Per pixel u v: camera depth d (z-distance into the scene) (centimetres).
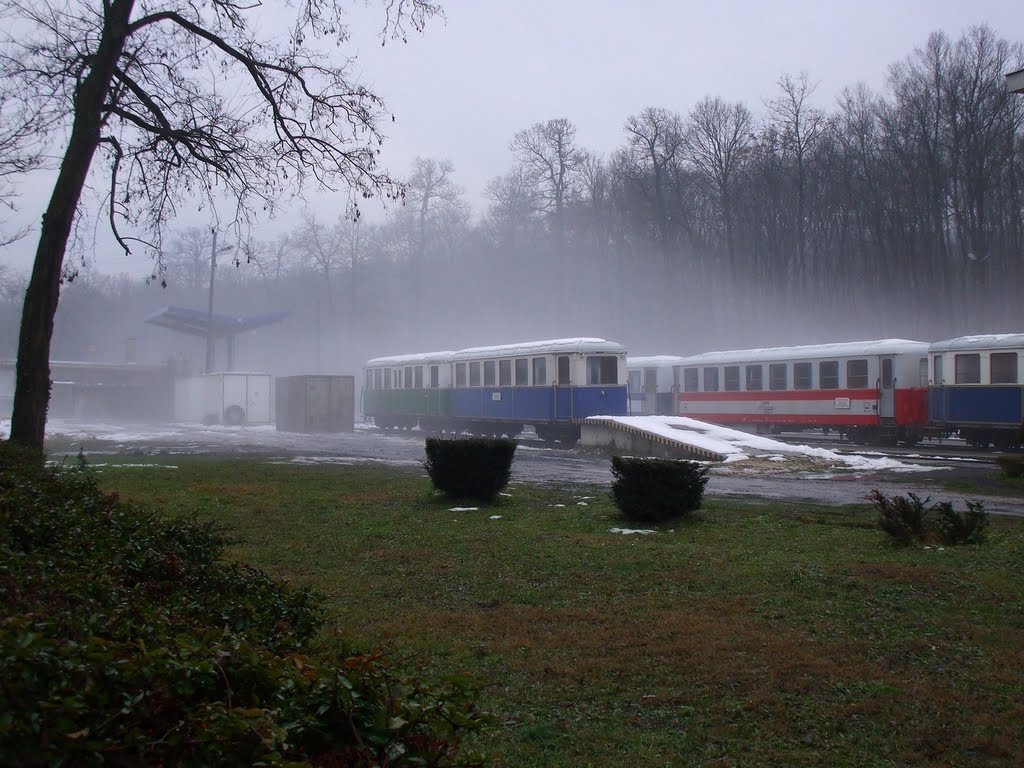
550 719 562
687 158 5534
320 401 4441
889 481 1934
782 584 901
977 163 4444
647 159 5625
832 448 3047
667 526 1263
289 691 331
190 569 611
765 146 5228
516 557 1045
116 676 295
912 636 723
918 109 4597
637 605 829
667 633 735
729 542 1136
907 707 574
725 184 5403
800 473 2122
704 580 920
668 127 5538
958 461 2402
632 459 1338
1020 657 669
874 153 4934
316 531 1225
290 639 468
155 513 827
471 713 391
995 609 802
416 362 4325
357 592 888
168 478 1839
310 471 2058
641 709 578
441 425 4225
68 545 584
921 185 4694
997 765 493
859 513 1405
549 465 2369
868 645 700
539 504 1500
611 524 1284
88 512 714
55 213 1518
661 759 503
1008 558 1012
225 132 1772
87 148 1536
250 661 333
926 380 3138
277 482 1797
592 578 938
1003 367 2795
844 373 3281
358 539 1165
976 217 4516
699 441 2544
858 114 4988
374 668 354
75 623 358
